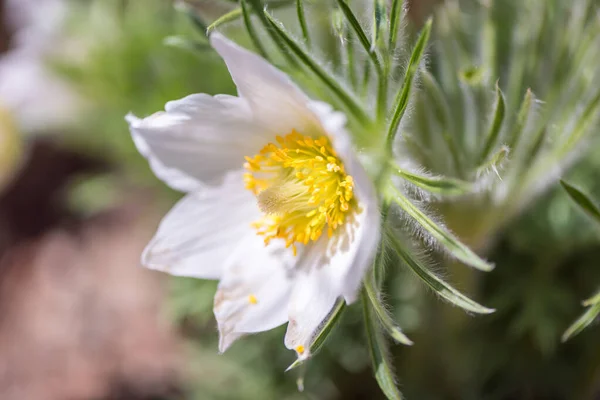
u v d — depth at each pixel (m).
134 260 0.34
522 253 0.25
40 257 0.35
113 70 0.28
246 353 0.27
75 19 0.29
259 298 0.18
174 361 0.32
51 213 0.37
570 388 0.26
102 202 0.31
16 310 0.34
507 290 0.25
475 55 0.22
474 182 0.19
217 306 0.18
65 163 0.37
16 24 0.32
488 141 0.18
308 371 0.26
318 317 0.17
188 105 0.17
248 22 0.17
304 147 0.18
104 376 0.32
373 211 0.16
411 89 0.17
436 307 0.24
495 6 0.21
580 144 0.21
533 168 0.20
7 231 0.36
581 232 0.24
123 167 0.30
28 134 0.31
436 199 0.19
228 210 0.19
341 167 0.18
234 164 0.19
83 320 0.33
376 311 0.17
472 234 0.20
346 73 0.19
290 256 0.18
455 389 0.26
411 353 0.26
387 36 0.17
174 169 0.19
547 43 0.20
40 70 0.29
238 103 0.18
